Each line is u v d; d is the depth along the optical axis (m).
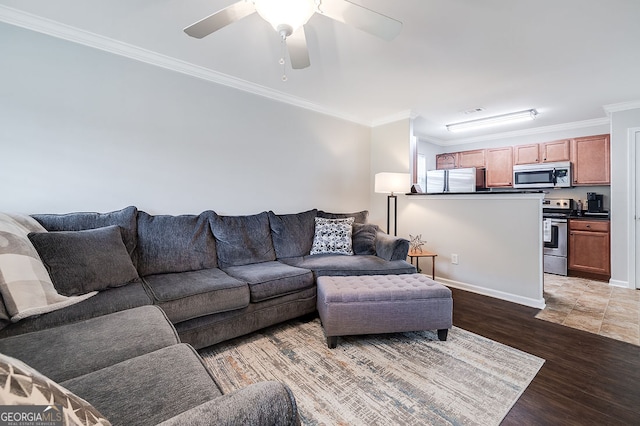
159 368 0.91
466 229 3.40
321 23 1.94
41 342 1.10
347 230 3.25
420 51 2.31
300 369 1.78
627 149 3.48
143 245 2.18
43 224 1.84
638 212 3.45
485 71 2.66
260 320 2.17
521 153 4.88
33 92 1.94
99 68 2.17
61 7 1.82
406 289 2.11
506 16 1.87
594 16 1.85
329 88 3.08
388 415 1.41
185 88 2.58
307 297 2.47
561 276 4.13
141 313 1.38
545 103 3.52
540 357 1.93
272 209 3.23
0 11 1.82
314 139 3.61
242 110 2.96
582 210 4.49
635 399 1.53
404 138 3.88
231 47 2.29
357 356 1.94
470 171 4.94
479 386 1.63
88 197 2.14
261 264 2.65
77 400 0.50
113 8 1.82
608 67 2.58
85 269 1.62
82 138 2.11
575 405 1.48
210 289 1.89
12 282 1.28
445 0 1.72
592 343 2.13
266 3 1.30
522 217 2.98
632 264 3.49
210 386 0.85
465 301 3.02
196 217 2.55
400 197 4.05
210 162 2.75
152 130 2.42
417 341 2.15
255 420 0.56
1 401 0.38
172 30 2.06
